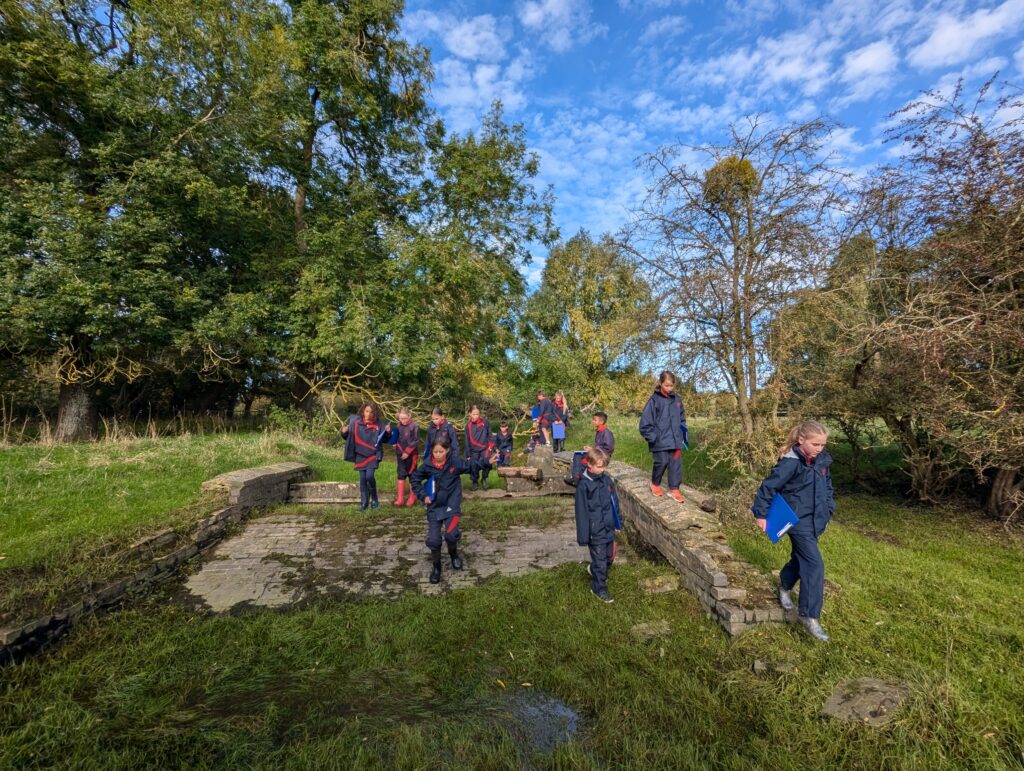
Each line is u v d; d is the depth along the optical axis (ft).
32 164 32.53
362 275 47.21
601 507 15.33
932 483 25.31
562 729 9.68
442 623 13.66
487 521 23.98
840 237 24.59
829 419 27.66
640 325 27.78
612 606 14.74
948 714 9.20
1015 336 16.84
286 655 12.17
